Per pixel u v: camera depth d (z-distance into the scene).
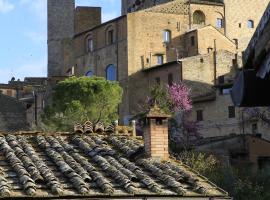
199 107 85.62
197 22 102.19
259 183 54.12
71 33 137.12
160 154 18.84
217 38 99.06
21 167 16.92
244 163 66.75
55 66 135.38
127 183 16.66
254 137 70.75
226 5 104.88
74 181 16.42
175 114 79.69
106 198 16.03
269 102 9.53
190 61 89.69
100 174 17.17
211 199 16.94
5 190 15.30
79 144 19.86
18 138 19.95
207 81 90.12
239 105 9.62
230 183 50.31
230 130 81.94
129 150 19.30
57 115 78.00
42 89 105.38
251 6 106.38
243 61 9.43
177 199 16.67
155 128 18.92
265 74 8.65
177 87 81.75
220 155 66.50
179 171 18.00
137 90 96.56
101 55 102.56
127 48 97.25
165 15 99.88
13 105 98.50
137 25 98.38
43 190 15.90
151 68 95.00
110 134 21.20
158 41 99.00
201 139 77.38
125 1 126.88
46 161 18.08
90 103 79.19
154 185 16.80
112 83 81.19
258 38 8.56
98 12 117.88
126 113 95.88
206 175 51.66
